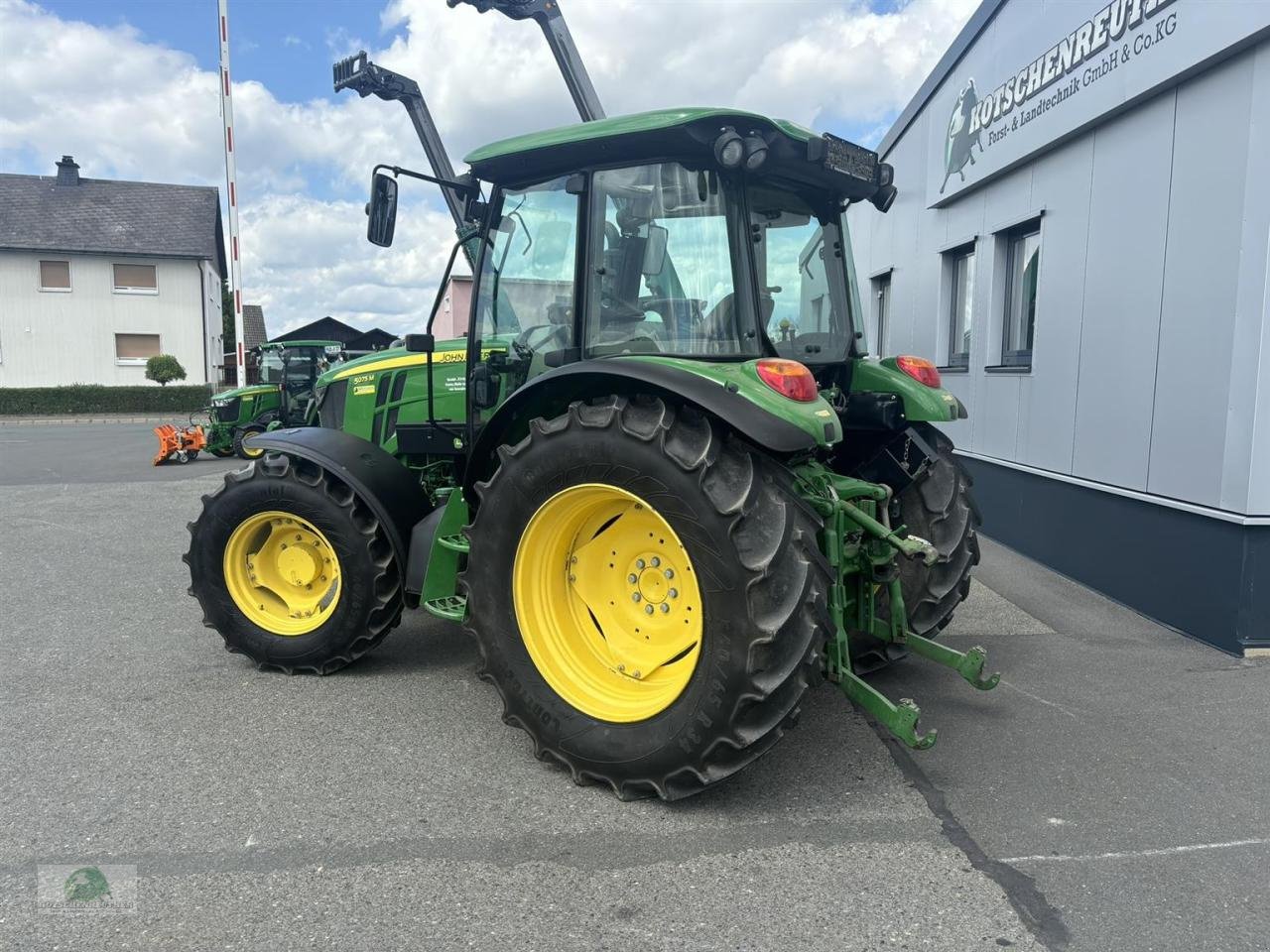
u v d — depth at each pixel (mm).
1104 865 2521
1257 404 4203
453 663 4289
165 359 30500
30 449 16359
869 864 2520
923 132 8828
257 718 3584
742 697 2639
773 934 2191
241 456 14758
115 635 4723
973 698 3838
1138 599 5133
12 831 2680
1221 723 3547
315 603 4113
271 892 2361
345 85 5719
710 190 3184
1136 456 5133
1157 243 4965
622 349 3350
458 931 2201
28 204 31922
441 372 4664
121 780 3020
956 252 8172
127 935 2180
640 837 2664
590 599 3178
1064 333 5973
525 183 3619
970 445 7625
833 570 3092
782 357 3520
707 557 2686
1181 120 4754
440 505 4250
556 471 2988
